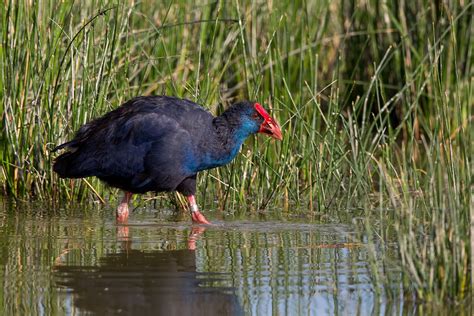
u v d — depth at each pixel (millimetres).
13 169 13125
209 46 14477
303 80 15102
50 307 8195
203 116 11680
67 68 12844
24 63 12867
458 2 15602
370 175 12969
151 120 11383
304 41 15828
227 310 8172
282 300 8438
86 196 13117
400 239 8688
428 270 8438
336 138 13664
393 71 16547
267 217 12188
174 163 11430
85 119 12773
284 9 15875
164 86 13617
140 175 11547
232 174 12734
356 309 8180
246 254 10086
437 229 8328
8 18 12719
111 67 12805
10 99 12914
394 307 8203
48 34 12805
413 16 16219
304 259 9820
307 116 14539
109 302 8352
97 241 10711
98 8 12977
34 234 11039
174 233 11211
